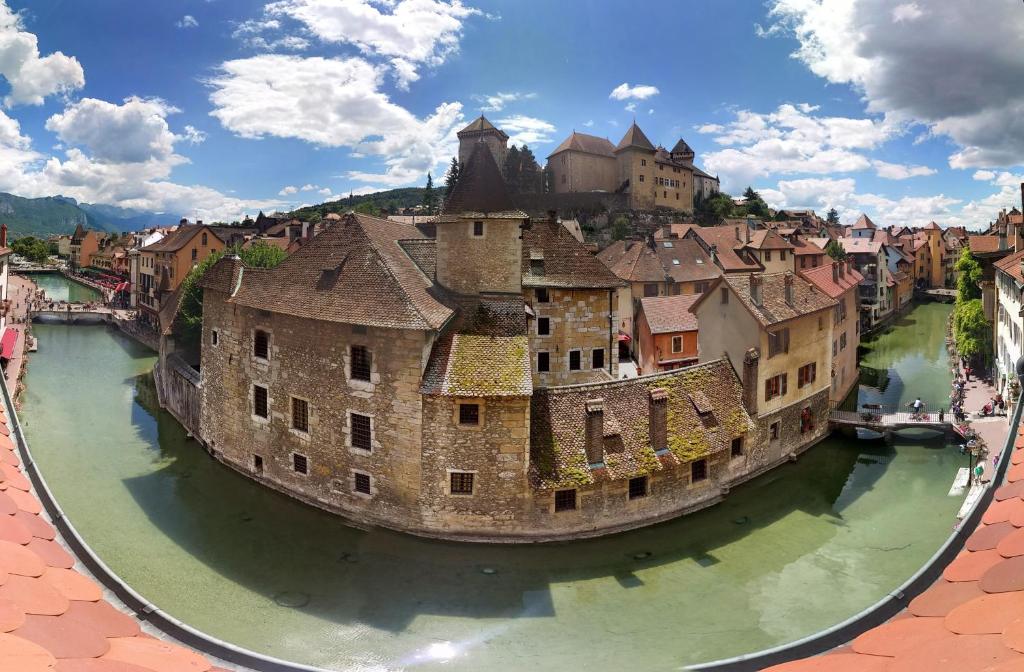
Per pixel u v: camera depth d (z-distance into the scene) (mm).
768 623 26516
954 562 11180
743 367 41219
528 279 45781
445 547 32031
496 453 31891
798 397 46375
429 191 171375
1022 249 60781
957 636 8477
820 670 9172
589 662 23938
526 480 31906
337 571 30250
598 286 47719
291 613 26922
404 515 33250
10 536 12398
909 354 85500
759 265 100625
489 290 36656
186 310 62875
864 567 31172
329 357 35344
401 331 32594
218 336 43312
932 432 50406
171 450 46688
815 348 48719
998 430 46250
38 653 8320
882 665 8617
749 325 41531
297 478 37625
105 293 142625
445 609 27375
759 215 193750
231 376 42188
